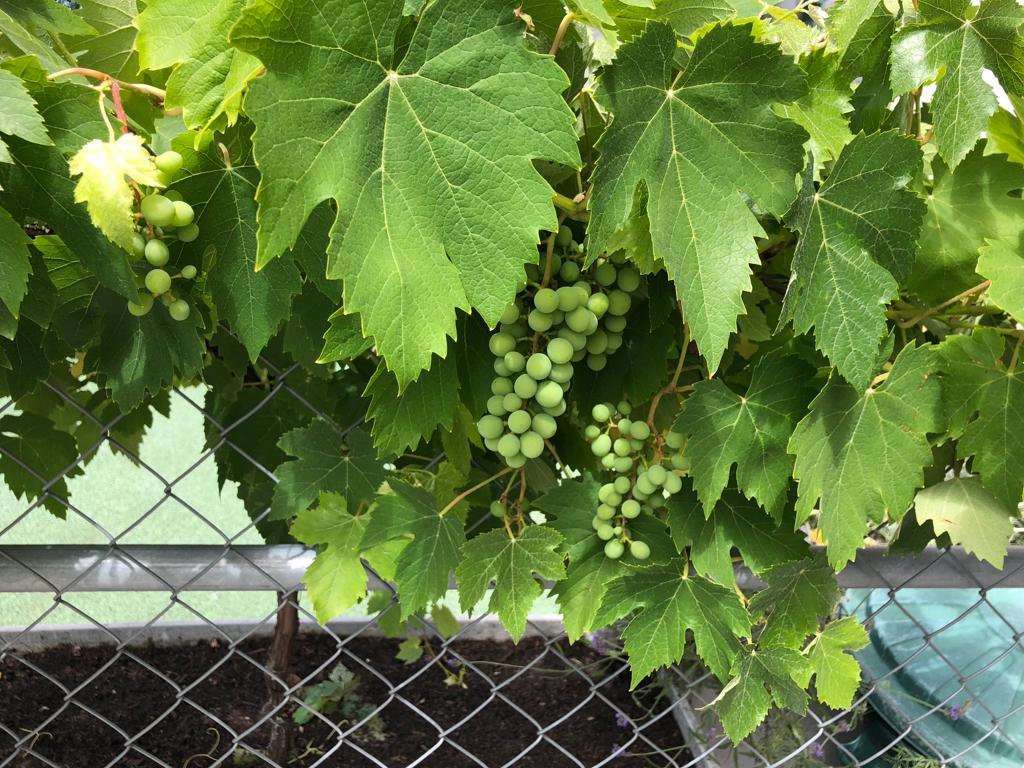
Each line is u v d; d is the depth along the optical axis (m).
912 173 0.43
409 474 0.58
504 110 0.36
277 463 0.78
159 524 1.49
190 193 0.42
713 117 0.40
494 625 1.10
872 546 0.67
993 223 0.52
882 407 0.48
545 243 0.48
